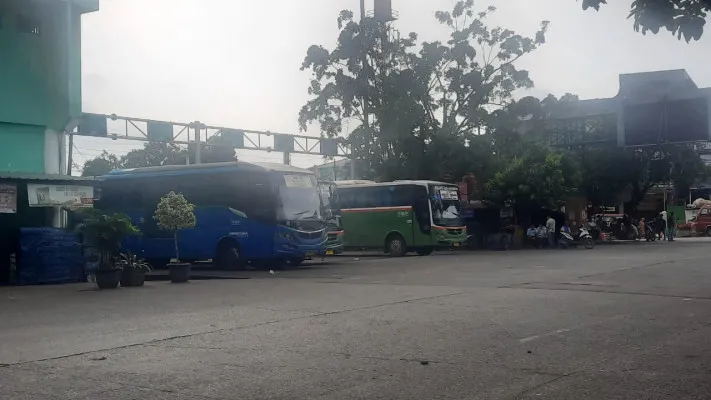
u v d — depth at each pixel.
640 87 38.28
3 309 12.02
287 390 5.95
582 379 6.17
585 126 41.31
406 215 30.11
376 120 37.97
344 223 31.56
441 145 36.56
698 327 8.95
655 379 6.14
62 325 9.98
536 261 23.00
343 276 18.62
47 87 19.34
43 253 17.52
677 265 19.53
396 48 38.25
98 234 15.84
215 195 22.80
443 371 6.55
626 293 12.80
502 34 38.06
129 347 8.06
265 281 17.41
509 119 37.22
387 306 11.44
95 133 29.78
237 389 6.00
